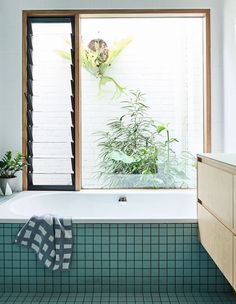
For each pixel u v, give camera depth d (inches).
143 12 129.0
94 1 129.0
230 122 121.4
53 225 91.9
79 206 128.8
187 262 93.1
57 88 133.0
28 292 93.4
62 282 93.2
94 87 138.6
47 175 134.7
